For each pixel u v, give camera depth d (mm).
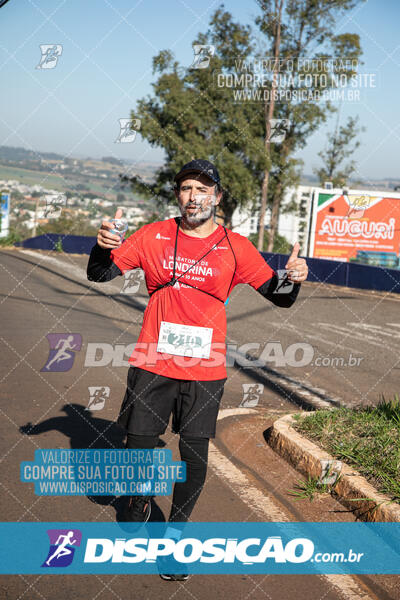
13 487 3086
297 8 21281
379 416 3926
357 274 16469
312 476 3307
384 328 9711
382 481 3010
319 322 10070
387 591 2346
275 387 5547
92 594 2238
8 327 7770
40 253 23172
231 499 3105
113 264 2555
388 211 23094
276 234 25641
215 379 2520
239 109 25156
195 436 2477
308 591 2324
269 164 23672
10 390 4867
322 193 23031
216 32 23562
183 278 2506
